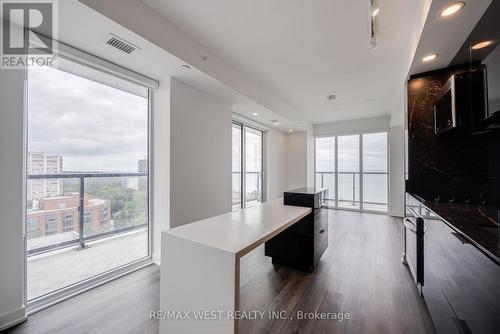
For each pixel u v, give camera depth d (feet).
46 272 7.42
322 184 21.18
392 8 5.91
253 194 17.97
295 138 20.61
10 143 5.21
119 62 7.15
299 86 11.69
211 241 4.15
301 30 6.95
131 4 5.56
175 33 6.77
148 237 8.85
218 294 3.80
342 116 18.07
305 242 7.99
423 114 7.61
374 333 4.98
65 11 4.85
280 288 6.91
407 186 7.95
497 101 4.26
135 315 5.69
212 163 10.38
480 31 5.16
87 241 8.77
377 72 9.95
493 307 2.63
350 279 7.43
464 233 3.64
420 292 6.37
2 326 5.06
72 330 5.14
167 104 8.40
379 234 12.50
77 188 8.04
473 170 6.78
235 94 10.16
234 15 6.29
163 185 8.59
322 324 5.30
